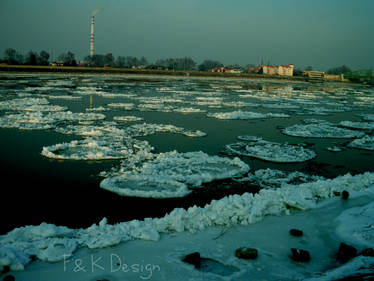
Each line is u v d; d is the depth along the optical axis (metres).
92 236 8.98
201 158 19.41
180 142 23.84
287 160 20.25
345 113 44.03
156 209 12.96
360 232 9.38
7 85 55.50
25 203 13.31
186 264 7.81
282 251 8.61
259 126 31.61
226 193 14.81
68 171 16.95
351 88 100.81
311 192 12.23
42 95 45.38
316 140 26.72
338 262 8.14
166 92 58.75
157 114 35.38
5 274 7.18
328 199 12.25
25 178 15.89
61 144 20.89
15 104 35.81
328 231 9.75
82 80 75.12
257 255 8.33
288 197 11.51
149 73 119.00
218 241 8.99
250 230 9.70
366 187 13.61
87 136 24.16
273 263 8.02
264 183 16.23
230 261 8.05
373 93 81.69
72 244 8.39
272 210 10.89
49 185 15.13
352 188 13.30
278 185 15.99
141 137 24.83
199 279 7.24
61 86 58.62
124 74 107.69
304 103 52.59
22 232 8.90
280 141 25.77
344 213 10.79
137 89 61.44
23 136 23.70
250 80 120.06
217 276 7.38
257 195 11.45
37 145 21.50
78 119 30.16
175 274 7.41
